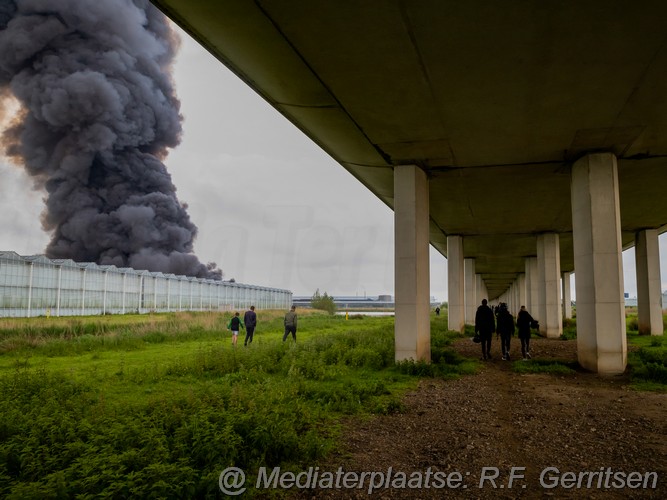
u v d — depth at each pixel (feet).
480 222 84.38
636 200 66.33
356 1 23.32
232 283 203.10
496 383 36.09
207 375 36.83
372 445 20.27
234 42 27.86
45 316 112.06
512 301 224.53
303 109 37.22
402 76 31.09
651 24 24.73
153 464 14.28
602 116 36.50
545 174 52.60
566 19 24.47
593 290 42.39
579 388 34.17
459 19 24.68
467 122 38.22
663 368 37.47
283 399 25.41
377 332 73.51
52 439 17.84
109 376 36.22
